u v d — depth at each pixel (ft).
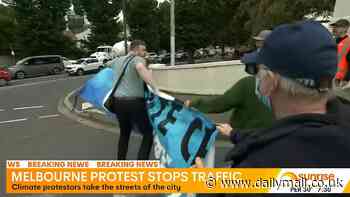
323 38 3.85
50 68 119.85
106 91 17.13
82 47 199.00
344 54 17.16
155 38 194.39
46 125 31.89
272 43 4.01
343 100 6.00
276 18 81.41
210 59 186.91
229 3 161.89
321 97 4.00
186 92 49.08
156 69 53.93
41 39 162.91
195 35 165.99
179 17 165.48
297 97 4.02
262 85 4.32
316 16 83.56
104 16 192.44
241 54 12.19
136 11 190.08
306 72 3.82
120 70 15.29
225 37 176.86
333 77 3.95
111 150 22.15
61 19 170.40
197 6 164.66
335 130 3.67
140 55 15.30
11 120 35.58
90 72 120.47
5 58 166.30
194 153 12.59
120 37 199.82
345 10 41.52
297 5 80.89
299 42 3.83
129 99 15.01
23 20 161.27
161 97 13.70
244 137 4.49
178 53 180.55
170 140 12.94
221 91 46.42
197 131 12.70
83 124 31.40
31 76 115.14
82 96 17.93
